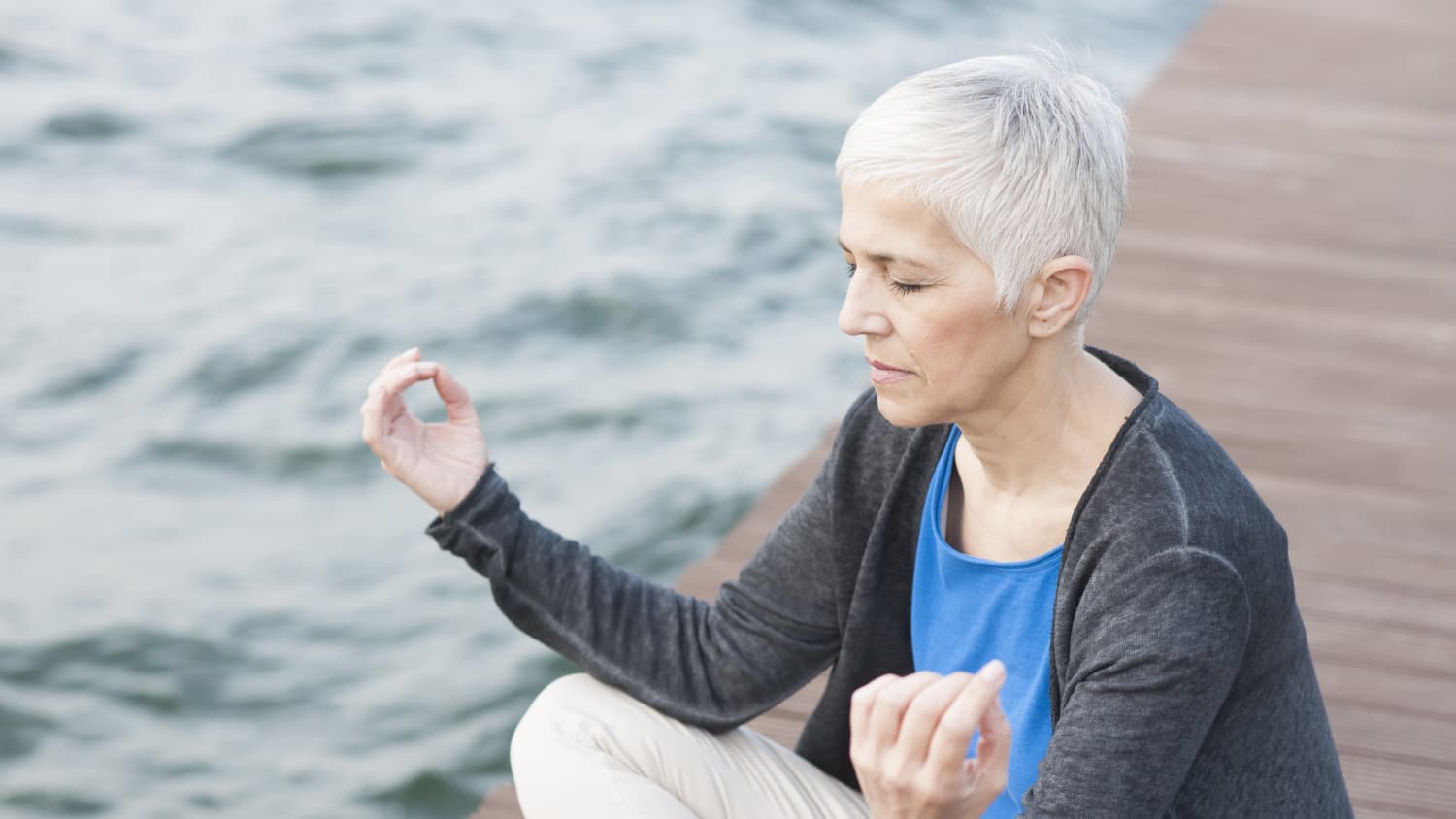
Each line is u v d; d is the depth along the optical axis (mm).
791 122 11391
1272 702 1825
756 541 4203
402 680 5613
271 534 6574
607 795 2002
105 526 6605
